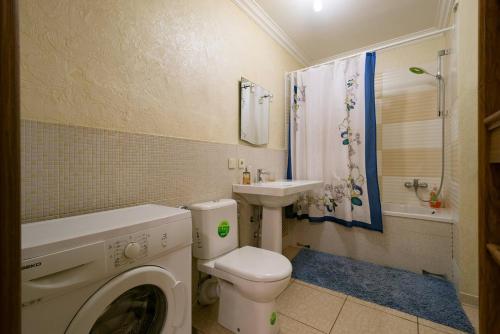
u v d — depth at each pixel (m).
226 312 1.26
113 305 0.77
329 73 2.26
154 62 1.20
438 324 1.27
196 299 1.44
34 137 0.81
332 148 2.22
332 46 2.60
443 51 1.97
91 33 0.96
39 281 0.54
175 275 0.89
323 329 1.25
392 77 2.51
